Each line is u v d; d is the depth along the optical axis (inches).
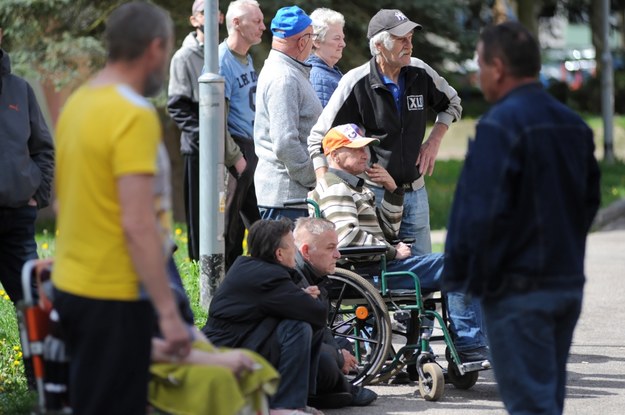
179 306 563.2
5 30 1692.9
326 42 970.7
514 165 508.1
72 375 471.5
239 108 1056.8
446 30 1854.1
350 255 794.2
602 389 820.0
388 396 804.0
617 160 2903.5
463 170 521.0
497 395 805.9
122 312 460.8
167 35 473.1
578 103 4178.2
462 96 4143.7
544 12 4298.7
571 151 522.0
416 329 804.6
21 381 788.6
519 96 525.3
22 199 719.1
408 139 876.0
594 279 1359.5
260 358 526.6
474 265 510.9
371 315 793.6
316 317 703.1
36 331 492.4
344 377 759.1
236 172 1029.2
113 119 448.5
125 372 466.0
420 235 901.2
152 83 476.7
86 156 452.4
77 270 461.1
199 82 972.6
